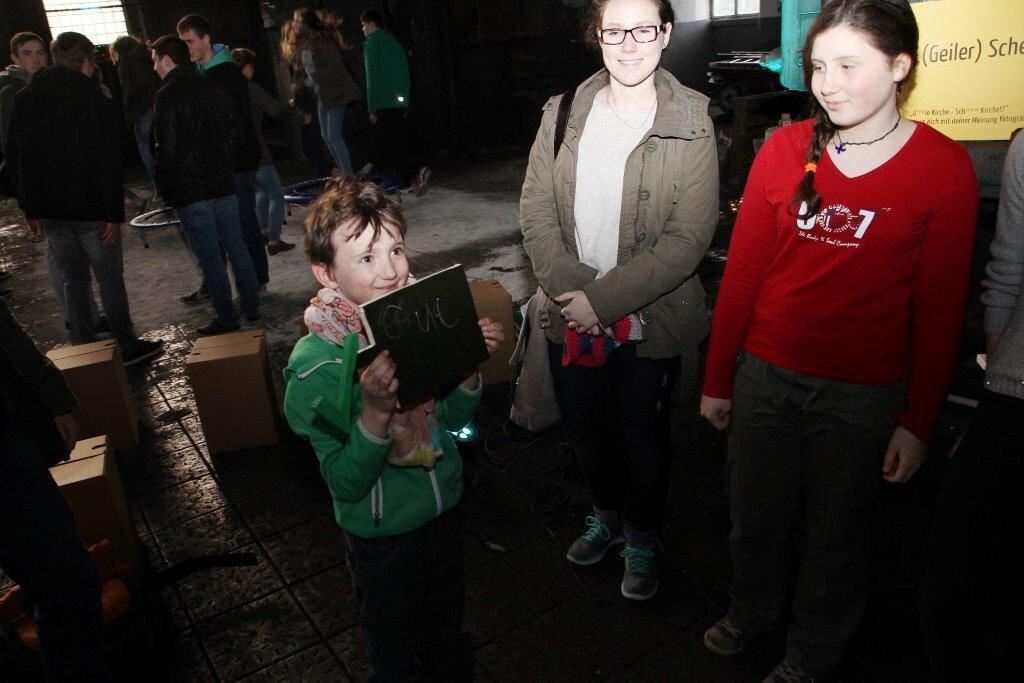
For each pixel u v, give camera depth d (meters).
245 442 3.43
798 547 2.51
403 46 9.80
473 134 10.27
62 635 1.84
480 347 1.61
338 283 1.53
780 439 1.80
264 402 3.38
